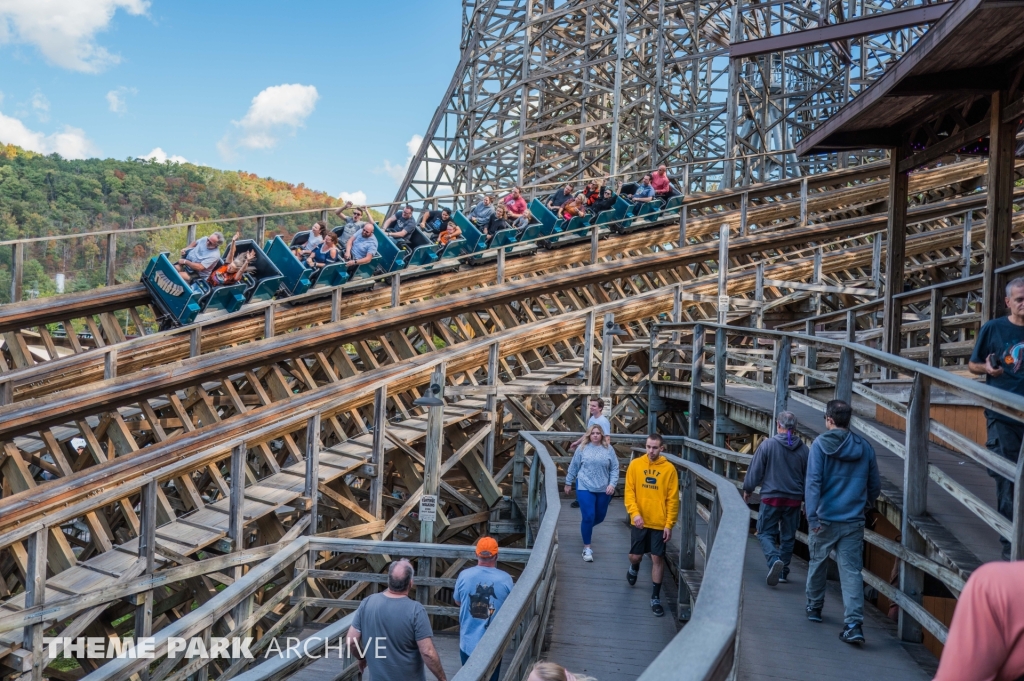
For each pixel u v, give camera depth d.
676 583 8.01
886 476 7.09
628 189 24.05
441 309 16.70
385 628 5.39
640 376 19.28
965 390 4.88
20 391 11.61
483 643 3.54
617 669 6.16
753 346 20.83
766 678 5.05
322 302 15.66
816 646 5.64
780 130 37.12
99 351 12.05
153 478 8.49
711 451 9.78
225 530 9.62
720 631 2.12
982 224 22.73
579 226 21.22
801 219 23.36
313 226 16.64
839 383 7.60
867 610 6.56
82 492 9.50
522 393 13.93
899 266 10.83
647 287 21.77
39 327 13.29
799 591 7.03
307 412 10.57
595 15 36.28
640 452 11.30
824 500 5.84
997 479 5.39
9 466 10.64
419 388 14.68
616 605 7.56
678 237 23.20
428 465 10.03
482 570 6.08
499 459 15.88
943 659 1.70
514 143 35.22
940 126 10.56
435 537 12.67
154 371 12.24
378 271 17.30
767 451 7.16
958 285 8.88
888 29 20.86
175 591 11.74
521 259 19.91
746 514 3.65
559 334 16.05
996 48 7.84
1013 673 1.64
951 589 5.12
